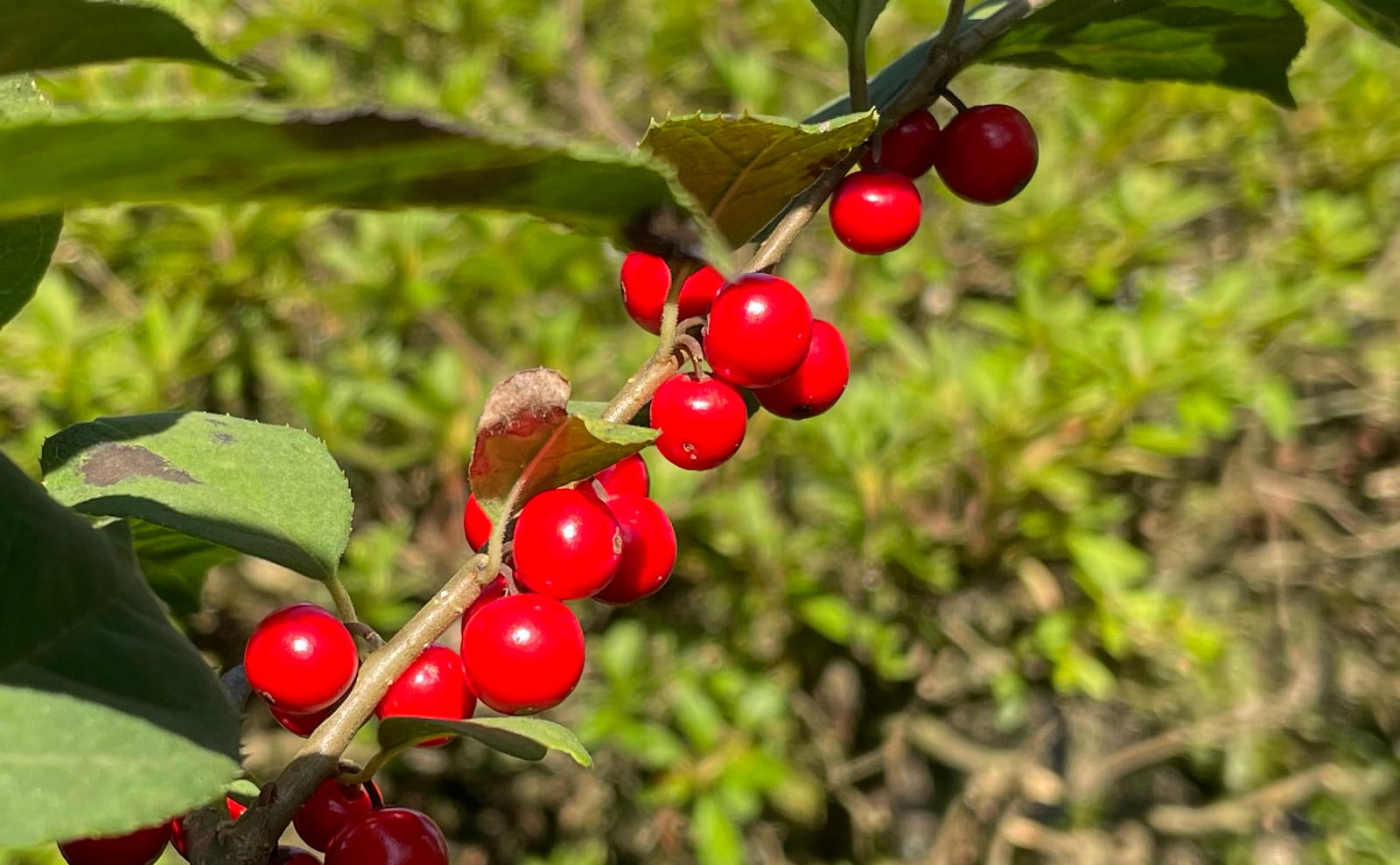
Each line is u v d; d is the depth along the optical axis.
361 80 0.46
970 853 0.47
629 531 0.12
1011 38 0.13
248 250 0.37
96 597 0.09
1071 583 0.41
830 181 0.12
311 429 0.36
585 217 0.09
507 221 0.35
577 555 0.10
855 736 0.44
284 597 0.39
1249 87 0.14
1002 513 0.37
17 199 0.07
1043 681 0.45
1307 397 0.47
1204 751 0.49
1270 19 0.13
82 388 0.32
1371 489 0.46
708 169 0.10
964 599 0.43
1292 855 0.49
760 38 0.45
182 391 0.38
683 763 0.35
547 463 0.10
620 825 0.44
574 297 0.41
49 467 0.12
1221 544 0.47
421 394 0.35
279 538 0.12
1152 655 0.42
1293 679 0.47
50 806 0.08
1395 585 0.48
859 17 0.12
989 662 0.40
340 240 0.40
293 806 0.10
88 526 0.10
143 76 0.37
